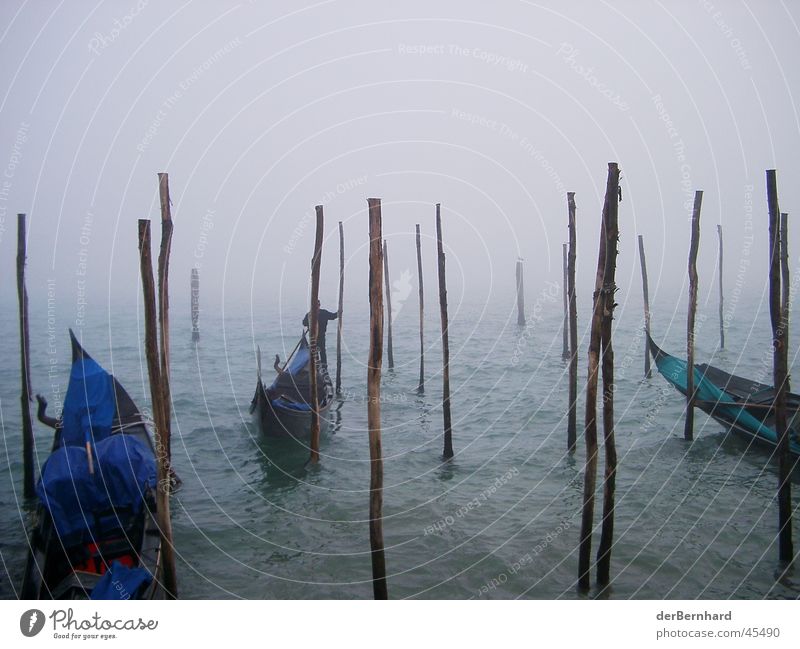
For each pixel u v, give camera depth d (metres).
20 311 11.82
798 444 12.55
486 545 10.20
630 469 13.12
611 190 8.14
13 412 18.05
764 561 9.43
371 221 7.81
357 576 9.44
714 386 14.30
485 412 18.02
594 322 8.32
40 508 9.46
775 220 8.96
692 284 14.28
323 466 13.95
